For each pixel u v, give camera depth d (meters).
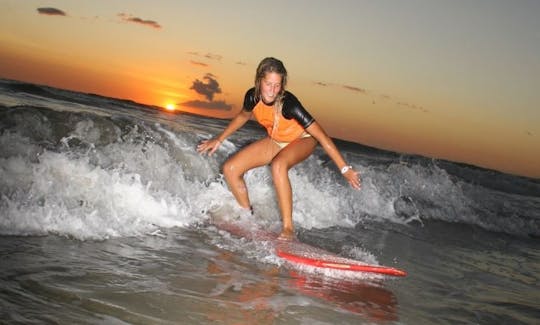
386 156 18.33
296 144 4.33
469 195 8.91
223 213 4.55
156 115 13.84
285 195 4.17
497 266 4.90
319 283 3.29
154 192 4.37
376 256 4.32
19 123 4.57
